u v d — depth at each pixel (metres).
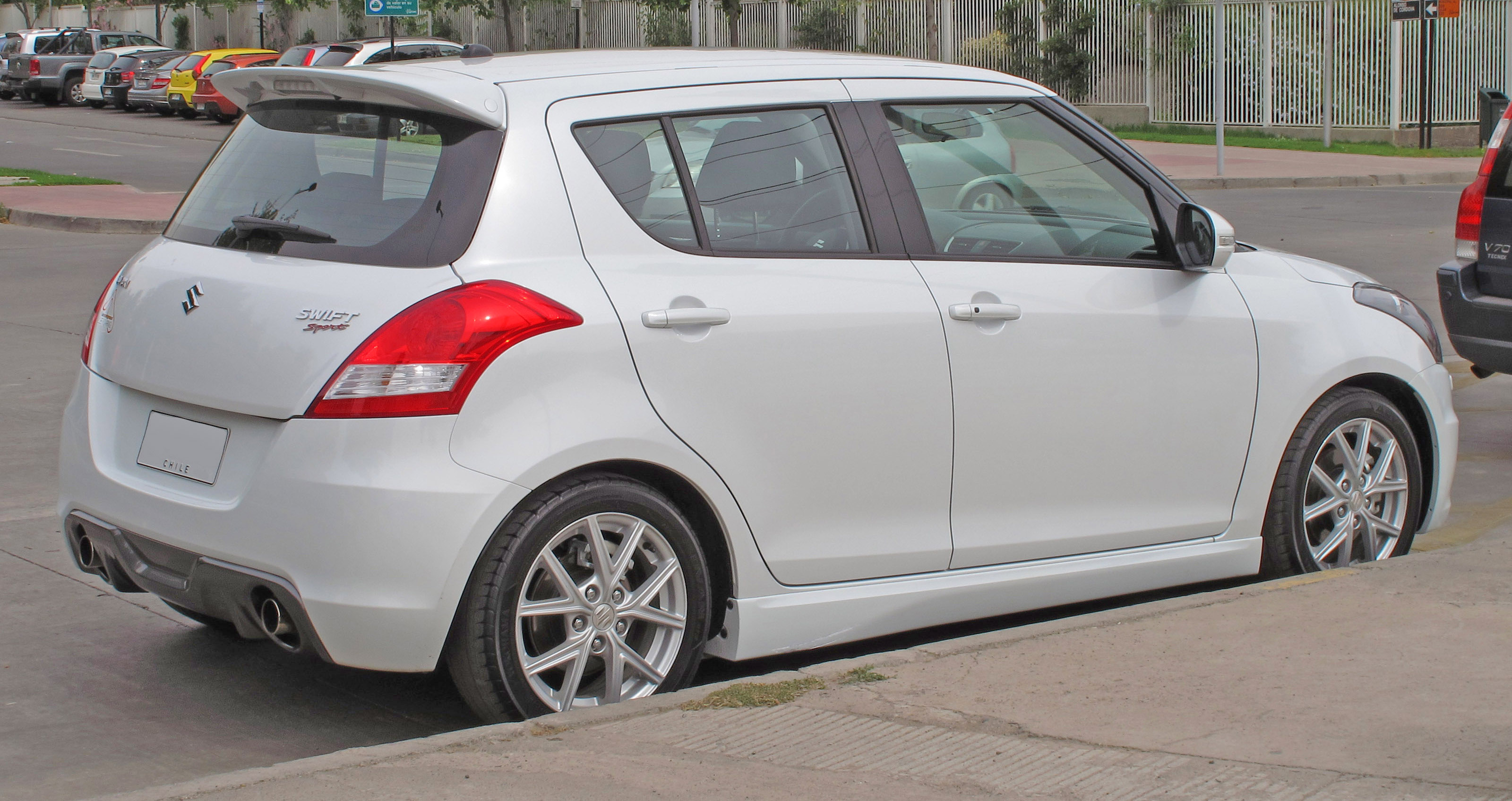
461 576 3.72
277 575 3.78
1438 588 4.87
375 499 3.66
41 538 6.19
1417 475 5.46
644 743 3.68
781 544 4.25
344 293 3.85
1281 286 5.16
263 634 4.02
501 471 3.74
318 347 3.79
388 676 4.66
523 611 3.87
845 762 3.56
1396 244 15.98
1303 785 3.37
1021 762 3.55
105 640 4.98
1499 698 3.91
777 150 4.35
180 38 59.59
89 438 4.37
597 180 4.04
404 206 3.97
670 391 4.00
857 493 4.34
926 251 4.49
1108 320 4.70
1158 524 4.90
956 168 4.64
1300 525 5.19
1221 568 5.06
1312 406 5.20
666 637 4.14
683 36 40.50
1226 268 5.07
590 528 3.94
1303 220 18.41
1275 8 29.83
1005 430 4.55
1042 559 4.71
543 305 3.83
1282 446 5.11
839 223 4.38
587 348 3.87
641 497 4.00
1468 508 6.79
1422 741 3.63
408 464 3.69
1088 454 4.72
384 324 3.75
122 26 64.25
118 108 44.03
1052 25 33.28
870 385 4.30
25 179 22.91
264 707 4.40
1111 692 4.02
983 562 4.60
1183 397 4.87
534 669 3.91
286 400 3.79
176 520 4.00
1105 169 4.89
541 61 4.38
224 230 4.29
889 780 3.45
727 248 4.19
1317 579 4.99
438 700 4.47
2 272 14.45
